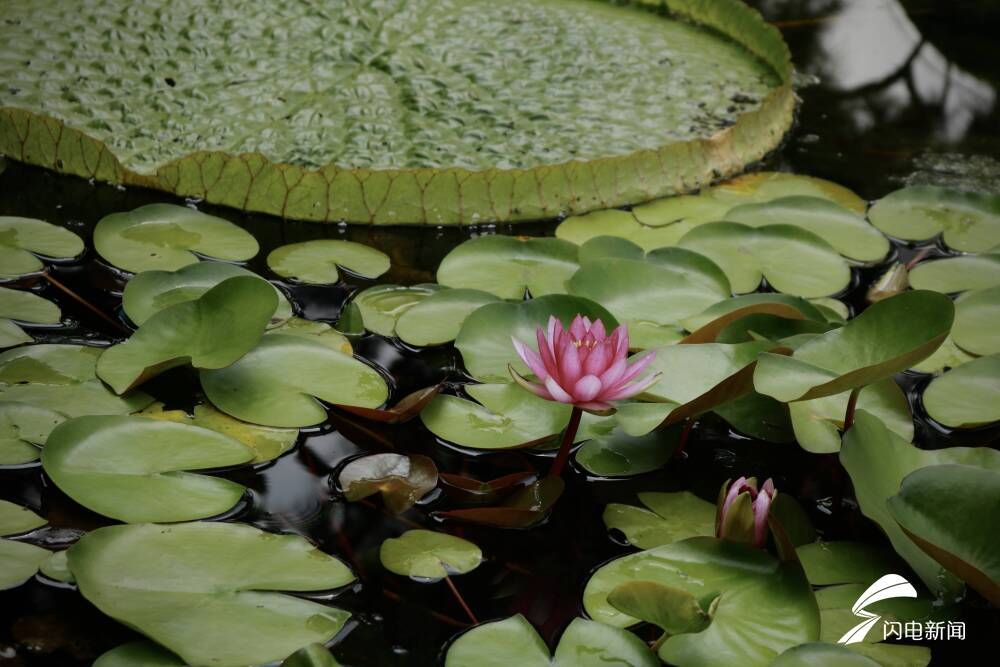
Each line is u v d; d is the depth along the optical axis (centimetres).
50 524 274
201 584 269
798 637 267
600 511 281
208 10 345
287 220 319
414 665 266
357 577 273
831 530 281
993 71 388
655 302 305
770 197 332
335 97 332
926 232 325
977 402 294
